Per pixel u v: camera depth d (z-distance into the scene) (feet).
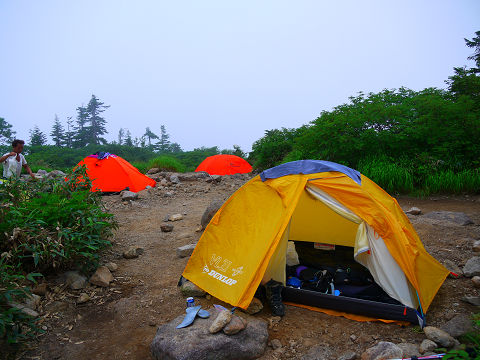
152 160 55.21
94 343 10.18
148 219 24.79
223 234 13.84
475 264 13.52
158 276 14.84
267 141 53.11
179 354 8.55
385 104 34.86
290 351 9.63
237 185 38.99
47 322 11.03
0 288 9.55
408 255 11.02
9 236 11.98
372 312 11.05
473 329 9.46
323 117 35.83
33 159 81.66
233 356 9.04
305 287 12.75
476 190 26.61
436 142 30.83
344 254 16.38
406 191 28.91
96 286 13.55
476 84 33.12
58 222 13.10
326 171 13.02
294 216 17.65
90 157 34.04
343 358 8.93
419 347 8.97
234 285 11.87
